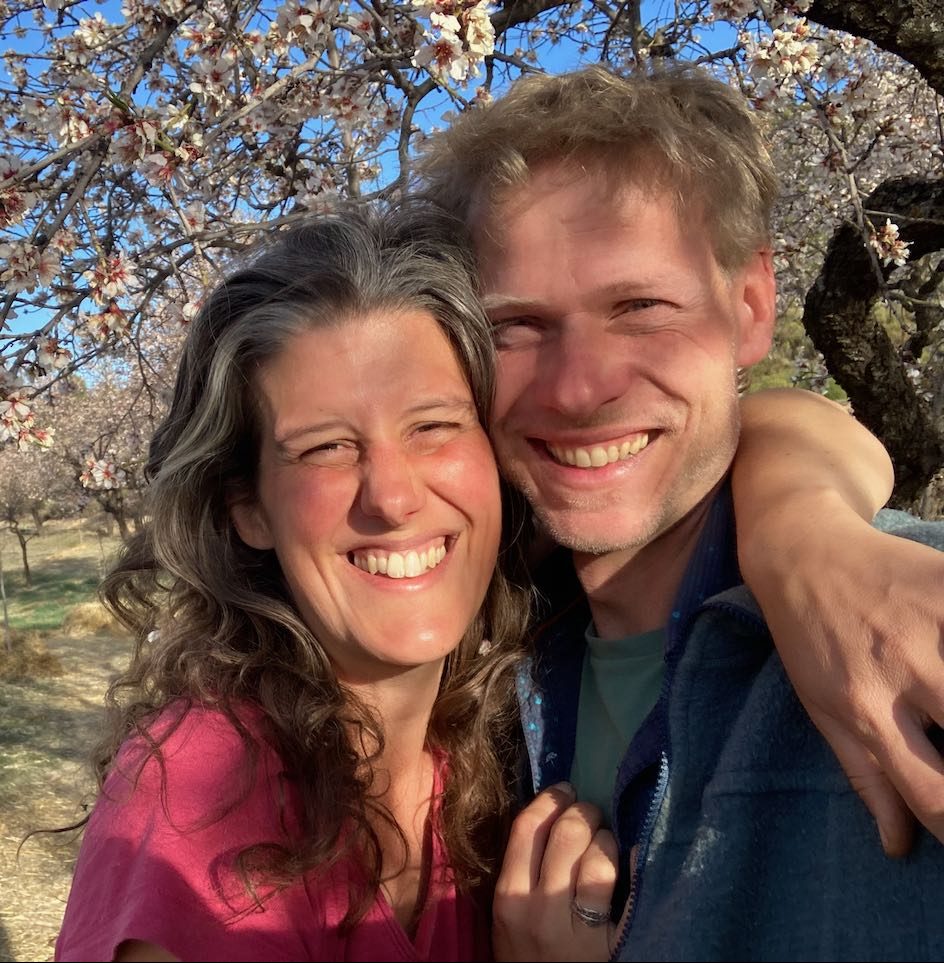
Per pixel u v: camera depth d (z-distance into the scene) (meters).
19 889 2.03
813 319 1.41
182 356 0.51
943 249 1.41
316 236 0.47
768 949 0.35
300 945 0.39
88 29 1.48
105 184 1.51
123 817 0.40
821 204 1.95
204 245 1.26
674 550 0.47
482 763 0.50
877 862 0.34
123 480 2.41
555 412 0.45
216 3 1.40
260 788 0.42
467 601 0.47
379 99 1.67
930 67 1.07
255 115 1.43
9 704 3.45
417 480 0.44
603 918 0.40
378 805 0.46
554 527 0.47
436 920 0.45
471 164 0.47
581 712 0.50
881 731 0.31
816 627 0.34
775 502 0.41
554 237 0.44
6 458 6.23
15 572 7.43
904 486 1.48
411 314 0.44
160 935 0.34
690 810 0.39
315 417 0.43
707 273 0.45
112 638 4.68
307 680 0.46
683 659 0.42
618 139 0.43
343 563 0.44
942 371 1.59
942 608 0.31
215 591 0.47
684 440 0.45
